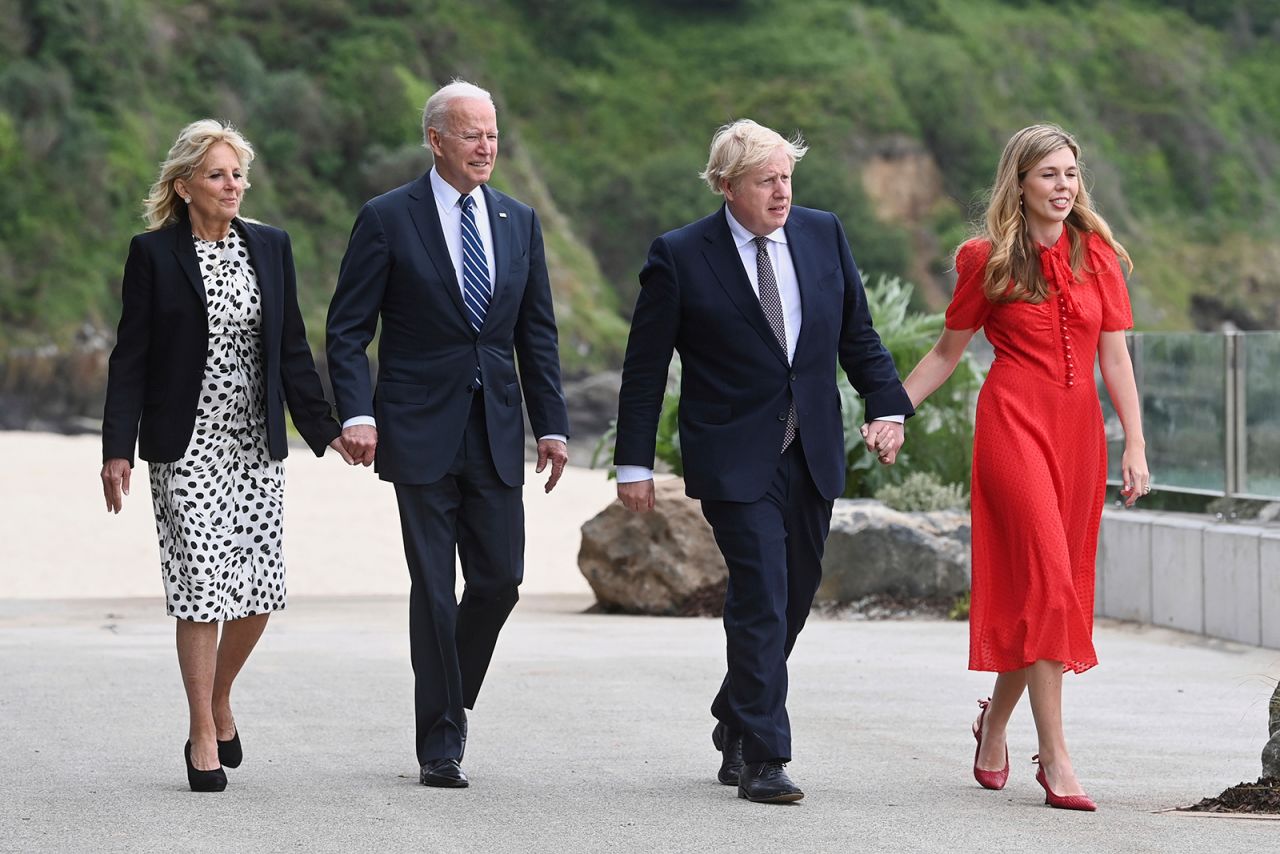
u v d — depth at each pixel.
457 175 16.64
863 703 21.44
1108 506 34.03
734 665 15.29
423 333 16.45
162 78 183.12
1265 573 27.84
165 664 24.56
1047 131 15.63
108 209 162.25
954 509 36.84
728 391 15.79
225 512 15.86
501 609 16.80
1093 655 15.22
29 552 56.62
